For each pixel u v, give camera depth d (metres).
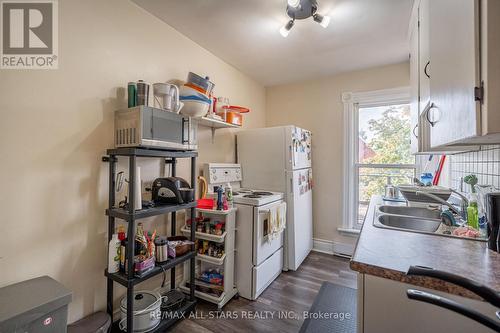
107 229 1.62
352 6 1.75
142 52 1.84
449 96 0.92
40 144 1.32
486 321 0.53
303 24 1.99
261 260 2.12
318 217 3.22
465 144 1.06
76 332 1.35
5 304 1.07
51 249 1.37
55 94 1.38
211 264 2.15
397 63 2.77
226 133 2.76
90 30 1.53
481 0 0.66
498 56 0.63
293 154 2.59
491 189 1.23
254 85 3.30
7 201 1.21
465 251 0.94
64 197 1.42
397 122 2.87
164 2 1.75
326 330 1.69
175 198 1.74
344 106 3.05
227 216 2.01
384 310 0.83
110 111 1.63
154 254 1.59
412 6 1.75
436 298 0.60
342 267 2.69
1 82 1.22
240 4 1.76
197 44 2.34
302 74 3.10
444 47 0.98
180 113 1.90
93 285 1.55
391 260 0.86
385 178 2.95
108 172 1.63
